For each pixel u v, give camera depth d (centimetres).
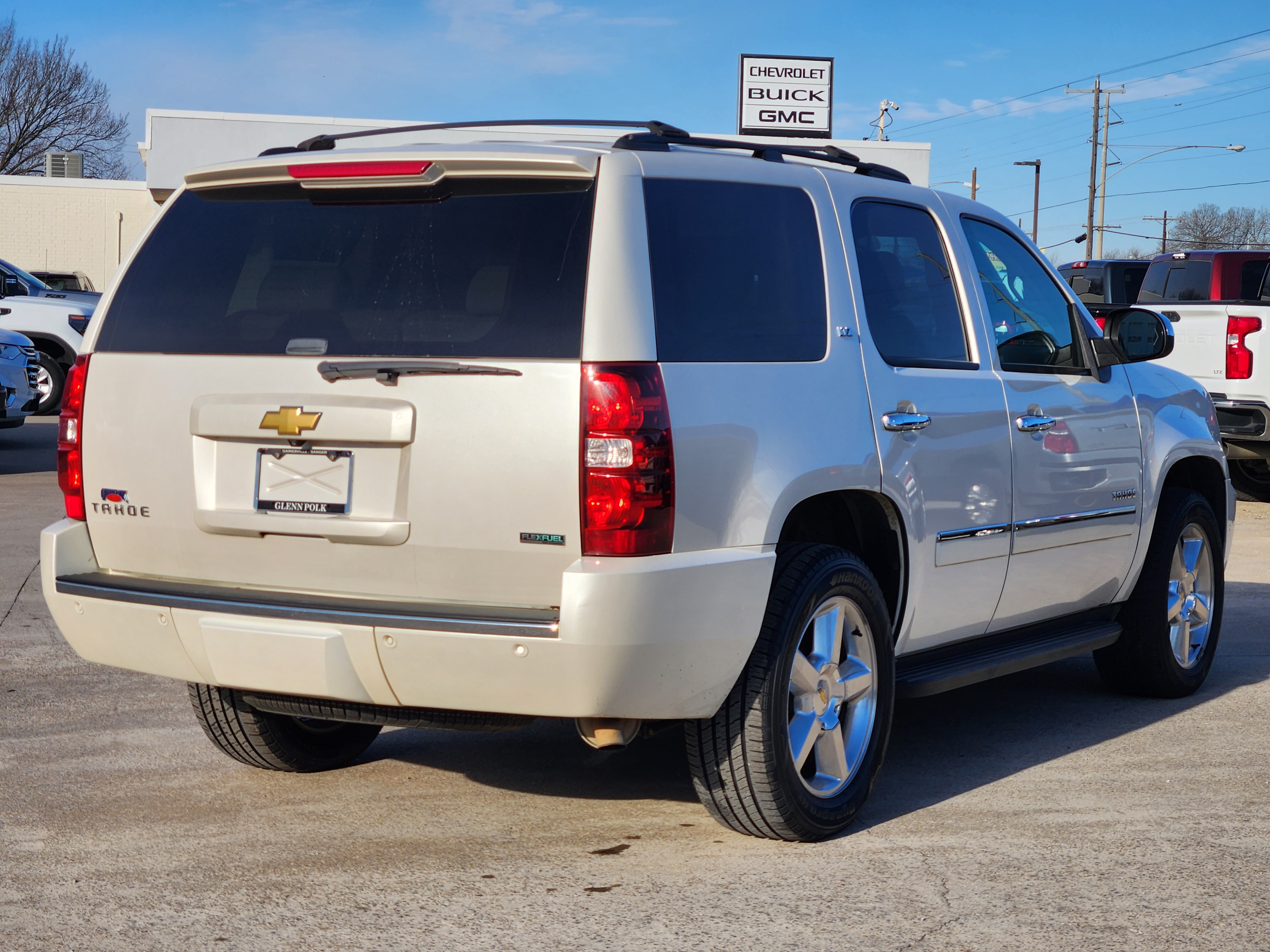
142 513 395
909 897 364
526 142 388
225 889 369
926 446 440
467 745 520
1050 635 534
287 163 385
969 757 506
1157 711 580
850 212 441
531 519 347
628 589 340
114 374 400
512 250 362
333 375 364
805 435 392
